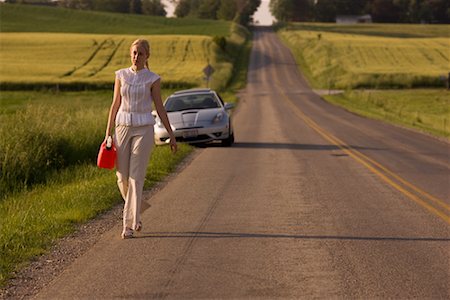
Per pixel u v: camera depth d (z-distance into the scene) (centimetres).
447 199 1264
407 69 11488
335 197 1290
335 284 718
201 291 698
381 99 6912
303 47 15738
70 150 1942
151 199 1293
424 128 3547
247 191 1374
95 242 929
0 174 1566
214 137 2306
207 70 6003
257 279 739
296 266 791
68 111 2903
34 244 902
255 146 2388
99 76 9206
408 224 1031
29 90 8412
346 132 3077
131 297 684
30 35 13650
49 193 1352
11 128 1862
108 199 1238
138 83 930
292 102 6638
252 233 973
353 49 14288
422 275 748
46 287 725
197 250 874
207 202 1246
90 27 18250
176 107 2439
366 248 877
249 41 18262
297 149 2270
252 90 9556
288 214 1118
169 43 13250
